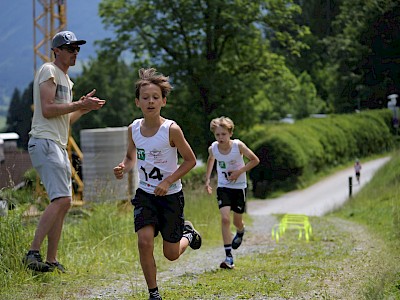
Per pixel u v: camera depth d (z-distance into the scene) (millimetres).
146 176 6969
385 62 43500
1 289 8086
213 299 7316
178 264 11070
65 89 9375
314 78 62281
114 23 50094
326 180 53344
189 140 50750
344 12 41906
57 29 33844
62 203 9102
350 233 15414
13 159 10547
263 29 50312
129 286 8477
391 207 20219
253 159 10672
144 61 50719
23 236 9523
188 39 50094
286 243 14188
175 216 6992
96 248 11508
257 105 52344
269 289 7715
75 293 7977
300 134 53719
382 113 58031
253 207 43031
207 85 48281
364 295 6863
